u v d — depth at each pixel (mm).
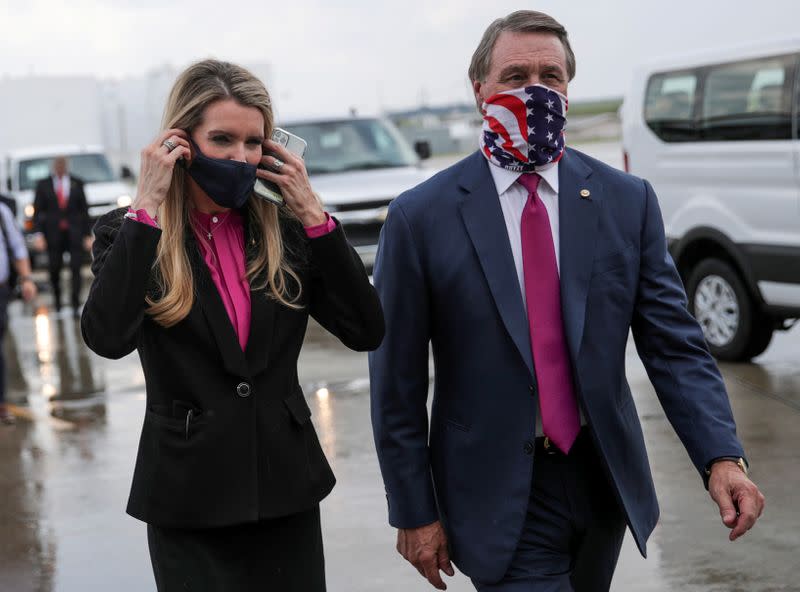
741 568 4398
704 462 2697
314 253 2625
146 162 2518
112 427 7234
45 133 25609
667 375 2779
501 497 2750
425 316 2826
